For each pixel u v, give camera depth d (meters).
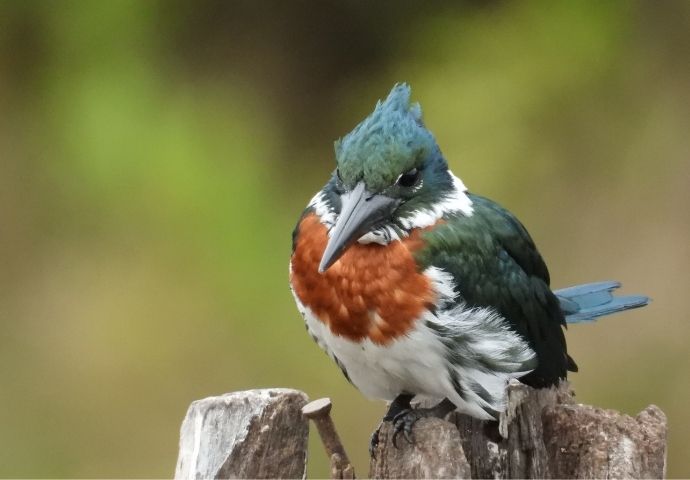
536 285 7.55
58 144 14.25
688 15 14.14
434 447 6.40
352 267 6.89
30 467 13.25
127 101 14.08
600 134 13.91
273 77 14.70
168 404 13.25
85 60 14.42
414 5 14.57
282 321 13.34
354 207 6.86
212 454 6.26
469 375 6.99
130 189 13.93
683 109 14.01
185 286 13.65
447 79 14.01
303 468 6.34
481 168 13.54
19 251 14.20
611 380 12.97
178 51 14.58
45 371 13.64
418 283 6.85
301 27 14.77
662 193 13.72
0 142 14.41
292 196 14.30
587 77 13.97
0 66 14.54
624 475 6.47
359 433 12.45
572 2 14.10
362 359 7.05
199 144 13.97
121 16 14.41
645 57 14.18
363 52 14.74
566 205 13.66
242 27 14.72
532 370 7.31
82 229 14.10
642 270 13.43
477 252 7.09
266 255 13.69
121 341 13.55
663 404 12.91
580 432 6.64
